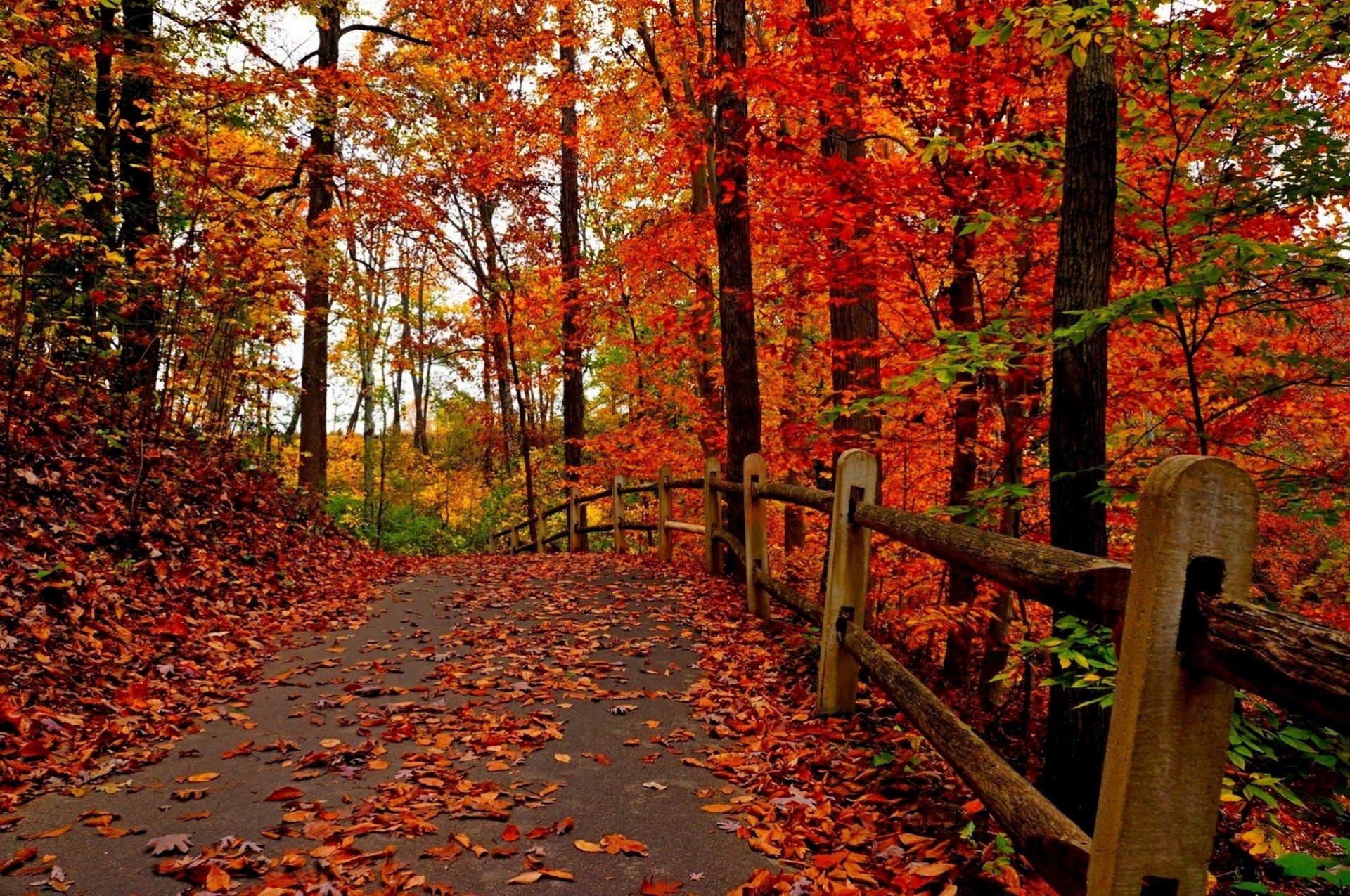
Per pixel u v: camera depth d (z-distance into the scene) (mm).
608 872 2680
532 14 14867
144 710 4137
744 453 8227
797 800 3188
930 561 7117
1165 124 4422
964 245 5566
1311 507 3787
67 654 4422
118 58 8500
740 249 8141
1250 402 4594
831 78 5527
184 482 7742
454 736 3975
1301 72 4012
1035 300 5645
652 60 12719
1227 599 1422
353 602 7312
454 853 2770
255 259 7789
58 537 5520
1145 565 1518
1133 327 4754
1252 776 2947
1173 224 4465
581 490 17781
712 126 10633
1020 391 5789
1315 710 1159
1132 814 1520
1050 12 3537
